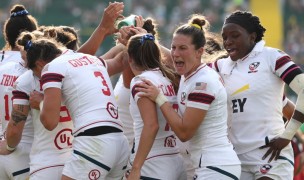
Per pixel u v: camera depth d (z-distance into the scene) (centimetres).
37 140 1945
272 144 1942
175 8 9019
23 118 1950
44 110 1838
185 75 1873
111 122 1877
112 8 2155
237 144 1973
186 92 1850
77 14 8481
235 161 1839
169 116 1817
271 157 1945
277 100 1977
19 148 2020
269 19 8481
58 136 1936
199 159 1844
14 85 1966
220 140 1842
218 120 1845
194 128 1814
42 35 2044
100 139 1845
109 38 7150
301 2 8500
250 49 1992
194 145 1864
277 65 1947
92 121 1852
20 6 2200
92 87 1889
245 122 1966
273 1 8488
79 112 1869
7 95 2089
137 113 1877
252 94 1953
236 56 1989
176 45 1852
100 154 1842
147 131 1812
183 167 1939
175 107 1900
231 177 1827
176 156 1920
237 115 1972
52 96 1839
